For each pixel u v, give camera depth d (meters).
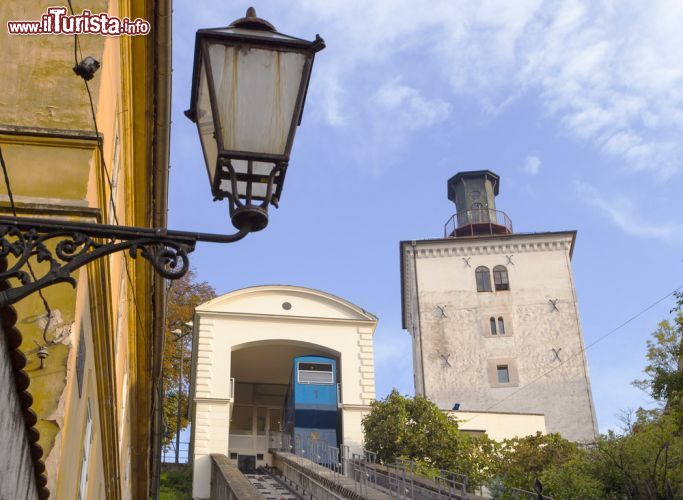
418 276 47.34
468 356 44.56
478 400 43.28
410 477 25.00
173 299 43.44
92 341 7.76
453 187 55.53
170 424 41.19
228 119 4.21
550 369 43.72
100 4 7.40
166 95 9.91
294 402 33.69
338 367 35.03
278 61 4.39
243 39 4.35
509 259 47.25
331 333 35.25
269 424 43.25
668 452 20.59
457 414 37.06
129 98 9.76
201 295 44.62
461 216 53.47
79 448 7.43
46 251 3.61
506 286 46.50
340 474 27.53
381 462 30.17
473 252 47.66
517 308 45.69
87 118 6.84
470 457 30.50
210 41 4.34
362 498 22.16
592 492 21.38
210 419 32.62
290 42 4.41
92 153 6.64
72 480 7.09
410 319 52.25
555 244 47.44
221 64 4.31
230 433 41.91
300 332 35.06
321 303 35.81
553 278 46.41
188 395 41.66
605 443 22.06
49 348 5.88
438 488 22.84
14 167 6.45
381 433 31.06
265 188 4.23
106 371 8.90
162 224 12.50
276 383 44.06
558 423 42.22
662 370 21.16
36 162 6.51
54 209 6.26
